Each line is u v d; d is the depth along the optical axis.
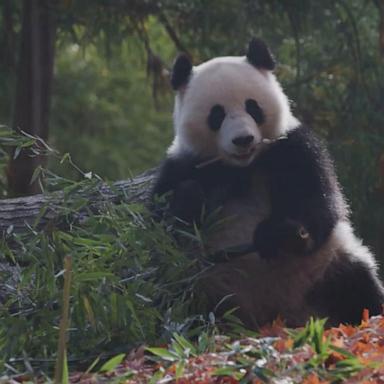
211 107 11.66
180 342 8.86
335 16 17.88
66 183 11.16
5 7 18.30
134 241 10.41
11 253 10.69
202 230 11.37
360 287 12.15
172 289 10.97
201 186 11.77
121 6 17.81
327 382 7.87
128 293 10.09
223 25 18.16
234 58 12.20
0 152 11.22
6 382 8.39
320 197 11.66
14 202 12.45
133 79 32.06
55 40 18.12
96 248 10.37
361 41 18.47
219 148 11.66
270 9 17.61
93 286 10.05
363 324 9.48
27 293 10.35
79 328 9.88
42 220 12.25
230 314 11.48
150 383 8.10
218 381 8.10
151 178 12.72
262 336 9.93
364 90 17.72
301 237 11.14
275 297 11.85
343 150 17.05
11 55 18.38
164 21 18.52
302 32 17.94
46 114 17.77
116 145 30.73
